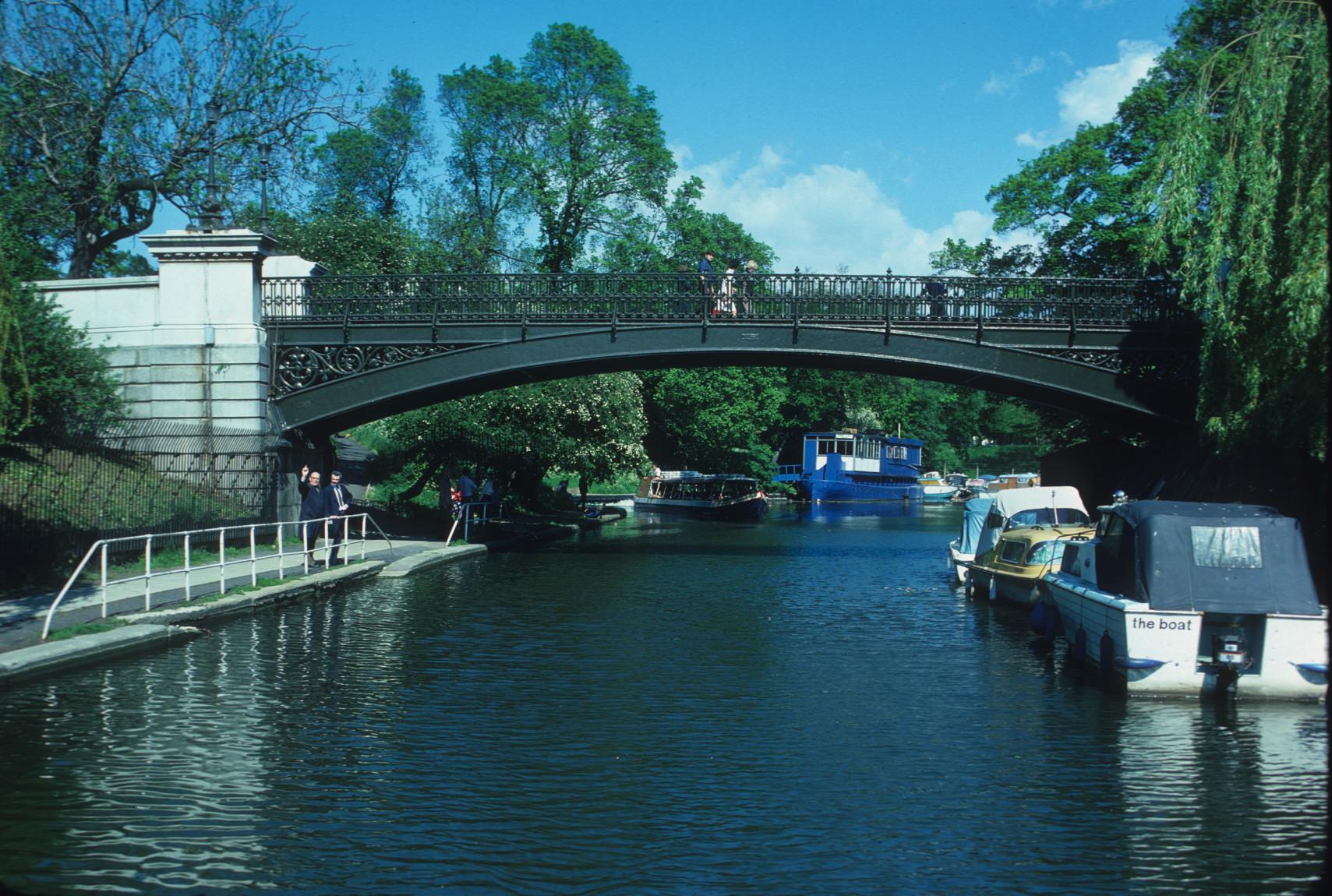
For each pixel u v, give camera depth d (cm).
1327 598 581
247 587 1891
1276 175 1897
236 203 3544
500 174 4953
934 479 9656
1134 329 2658
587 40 4947
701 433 6794
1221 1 3316
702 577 2652
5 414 1553
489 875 734
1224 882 733
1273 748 1068
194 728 1090
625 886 718
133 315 2630
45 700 1178
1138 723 1168
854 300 2695
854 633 1773
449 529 3553
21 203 3017
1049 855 780
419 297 2694
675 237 5578
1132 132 3800
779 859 770
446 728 1118
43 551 1820
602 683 1356
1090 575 1484
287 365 2692
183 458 2470
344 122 3603
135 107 3297
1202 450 2506
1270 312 1886
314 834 802
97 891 696
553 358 2691
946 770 989
